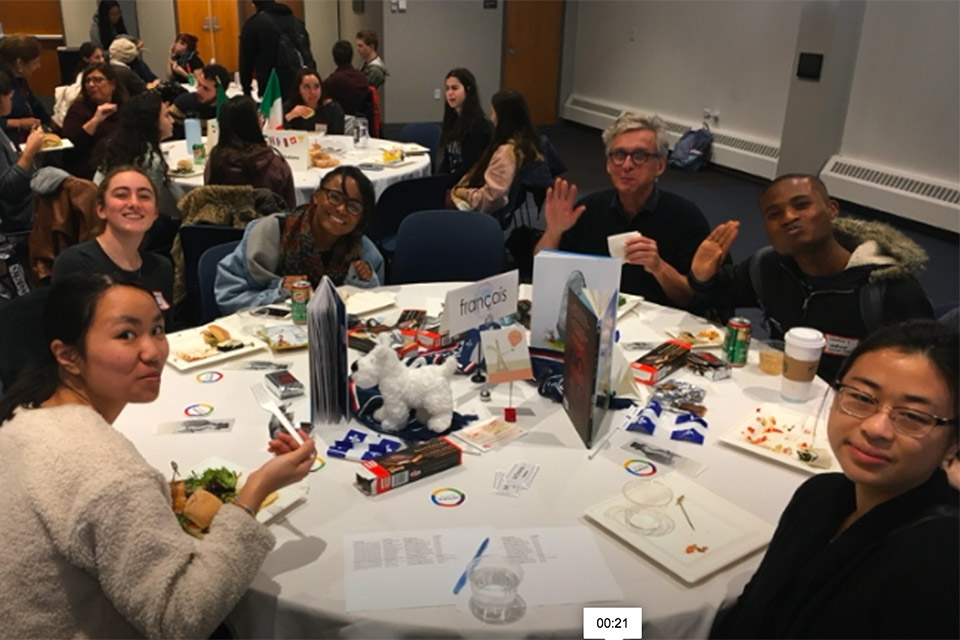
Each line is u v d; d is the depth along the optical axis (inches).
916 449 40.8
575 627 46.8
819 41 265.1
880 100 255.9
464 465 64.1
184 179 170.2
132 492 43.8
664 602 48.9
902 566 38.6
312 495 59.3
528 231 167.8
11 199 163.3
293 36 277.0
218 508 50.6
